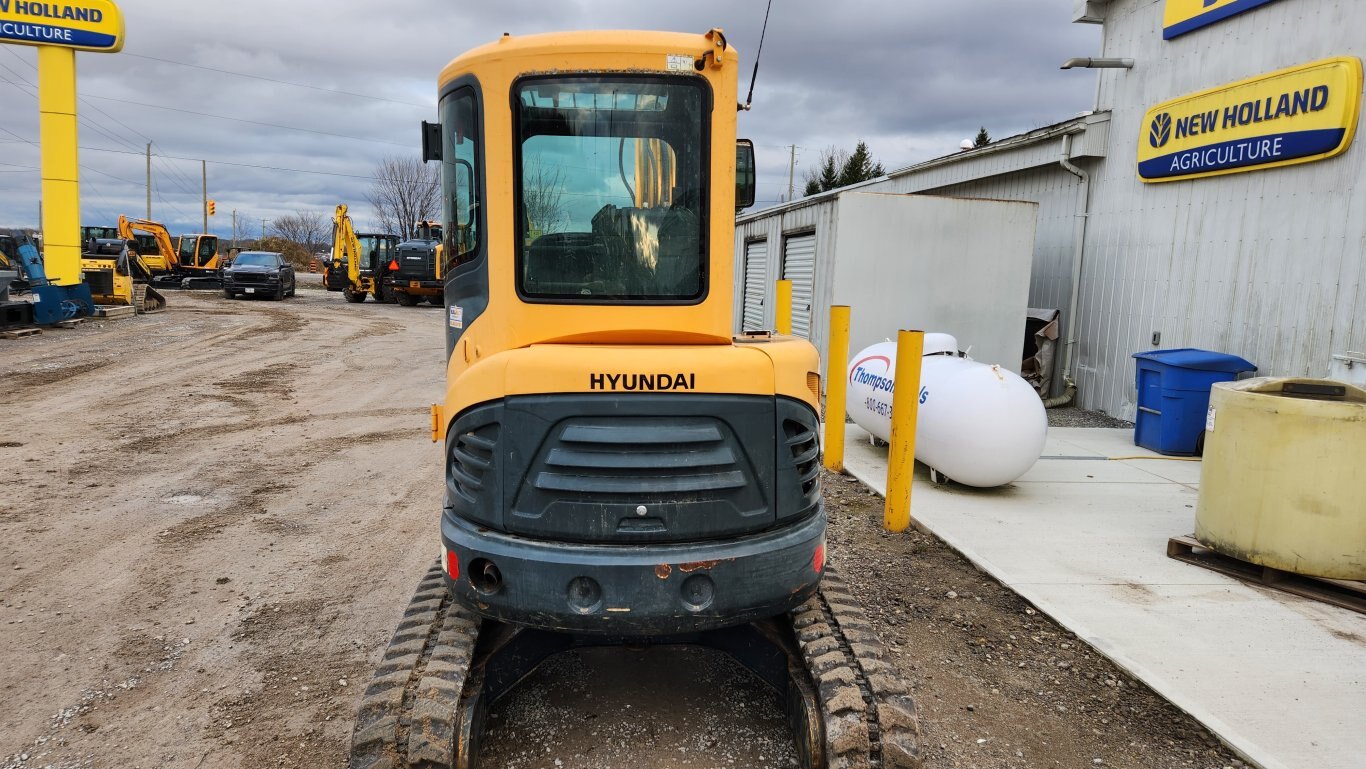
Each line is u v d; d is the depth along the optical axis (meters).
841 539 5.79
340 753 3.29
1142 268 9.81
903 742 2.78
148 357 14.16
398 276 29.62
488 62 3.02
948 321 10.69
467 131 3.22
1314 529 4.64
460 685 2.86
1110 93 10.38
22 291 17.19
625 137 3.04
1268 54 8.08
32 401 10.32
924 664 4.07
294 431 9.19
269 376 12.73
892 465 5.89
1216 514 5.07
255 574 5.11
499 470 2.90
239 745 3.33
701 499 2.89
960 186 13.77
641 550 2.85
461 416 3.04
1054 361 11.24
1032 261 11.99
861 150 47.84
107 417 9.59
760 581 2.94
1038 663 4.09
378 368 13.84
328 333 19.12
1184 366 7.96
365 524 6.11
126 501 6.52
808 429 3.16
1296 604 4.66
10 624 4.36
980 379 6.60
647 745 3.40
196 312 23.61
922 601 4.79
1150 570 5.16
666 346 3.08
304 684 3.81
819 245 11.27
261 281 30.88
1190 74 9.08
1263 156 8.00
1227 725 3.48
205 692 3.73
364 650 4.15
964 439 6.44
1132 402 9.98
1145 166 9.65
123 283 21.30
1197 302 8.98
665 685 3.90
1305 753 3.29
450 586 3.06
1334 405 4.54
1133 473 7.48
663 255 3.09
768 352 3.06
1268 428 4.75
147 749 3.30
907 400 5.77
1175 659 4.04
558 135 3.04
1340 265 7.35
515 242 3.04
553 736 3.46
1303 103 7.55
